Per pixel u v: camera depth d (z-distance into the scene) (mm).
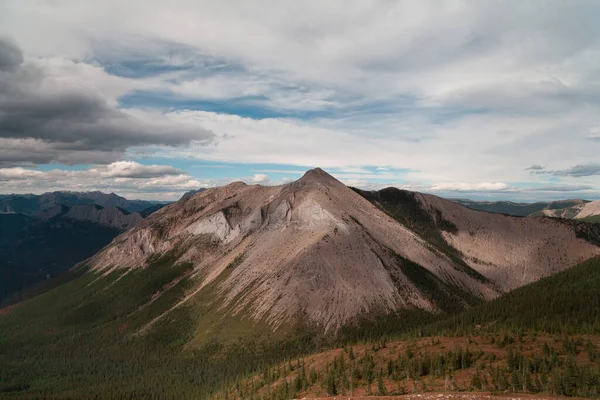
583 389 105562
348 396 128750
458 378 127438
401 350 164000
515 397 101750
